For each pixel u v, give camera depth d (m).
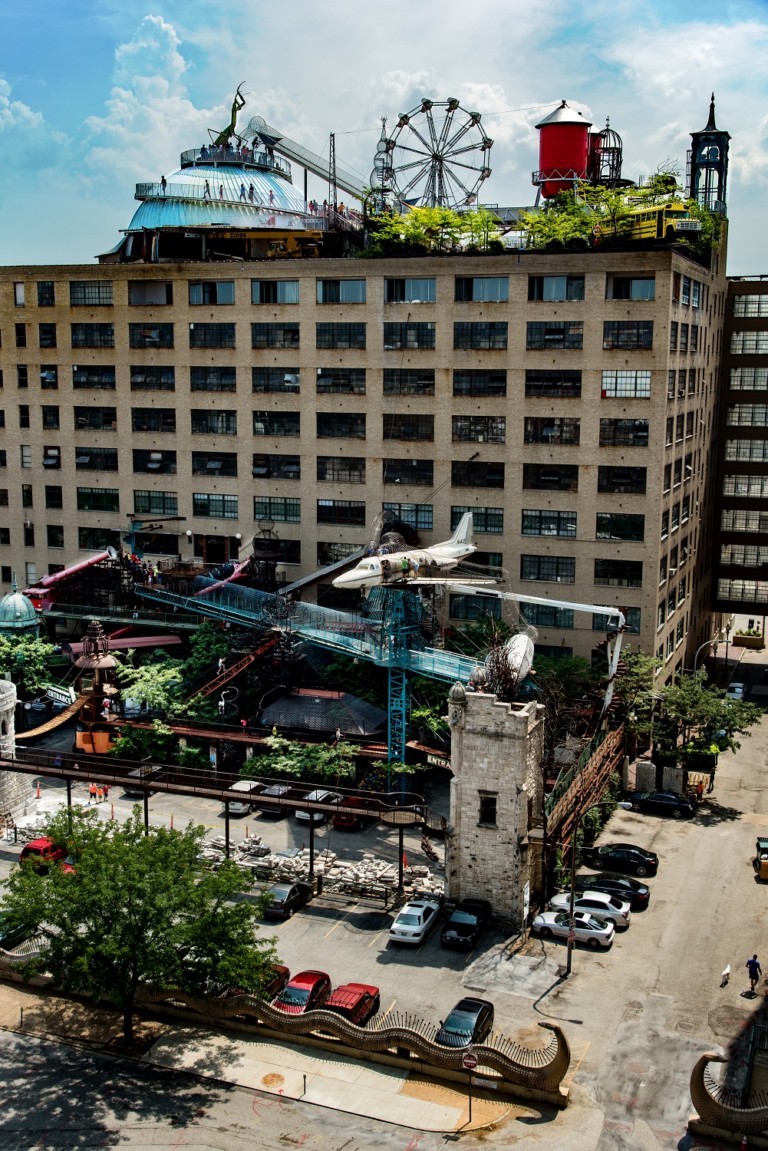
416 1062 41.31
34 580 97.81
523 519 80.00
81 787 70.25
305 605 76.44
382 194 100.12
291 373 85.31
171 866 44.06
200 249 91.56
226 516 89.50
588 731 65.12
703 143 103.62
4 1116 39.16
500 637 69.88
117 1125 38.53
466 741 51.16
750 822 64.69
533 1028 43.16
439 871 57.03
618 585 78.06
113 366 91.25
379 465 83.69
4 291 94.19
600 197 79.62
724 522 105.88
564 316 77.12
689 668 93.69
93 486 93.94
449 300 79.88
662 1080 40.22
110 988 42.31
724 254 101.12
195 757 70.44
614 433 76.94
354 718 71.00
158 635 86.62
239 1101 39.84
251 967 42.97
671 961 48.28
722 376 103.88
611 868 57.44
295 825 63.75
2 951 48.84
